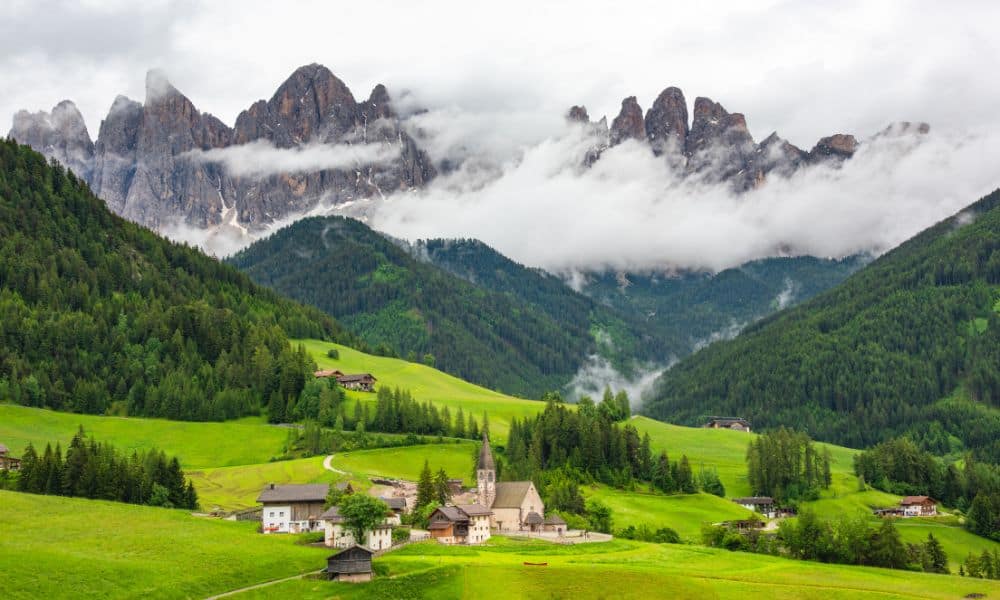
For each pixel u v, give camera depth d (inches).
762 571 6688.0
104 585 5191.9
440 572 5949.8
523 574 6003.9
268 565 5930.1
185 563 5723.4
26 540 5836.6
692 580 6077.8
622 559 6953.7
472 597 5629.9
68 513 6776.6
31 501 7052.2
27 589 4948.3
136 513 7096.5
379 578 5787.4
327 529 6914.4
